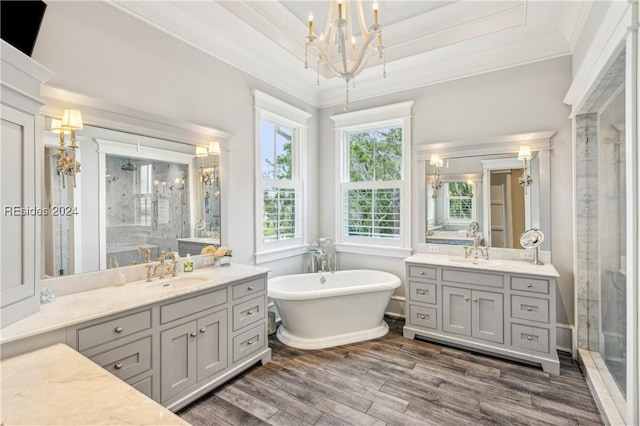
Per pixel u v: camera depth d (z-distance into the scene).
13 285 1.49
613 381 2.09
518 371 2.55
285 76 3.68
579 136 2.71
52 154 1.89
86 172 2.06
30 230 1.59
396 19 2.98
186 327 2.07
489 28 2.81
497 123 3.21
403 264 3.79
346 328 3.14
